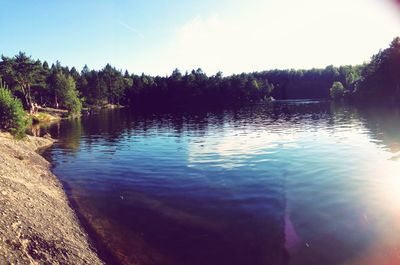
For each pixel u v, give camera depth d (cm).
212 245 1184
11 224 1109
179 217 1452
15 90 8638
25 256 946
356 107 8031
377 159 2275
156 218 1459
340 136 3434
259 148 2970
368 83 9975
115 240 1273
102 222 1451
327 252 1080
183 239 1246
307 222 1302
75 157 3011
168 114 8875
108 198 1767
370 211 1368
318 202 1501
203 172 2178
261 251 1116
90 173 2344
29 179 1859
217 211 1484
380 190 1616
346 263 1012
